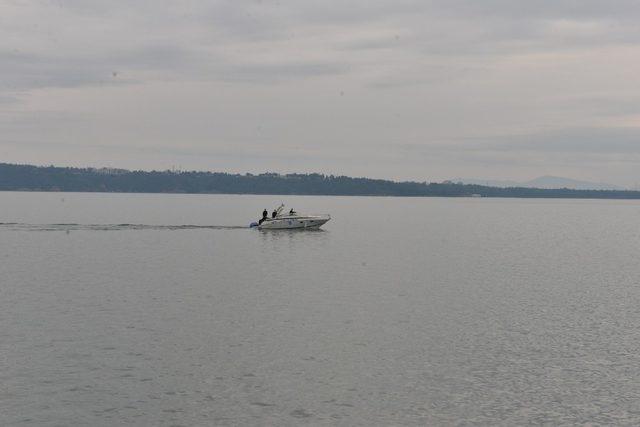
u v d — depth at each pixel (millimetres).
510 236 113750
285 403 26578
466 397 27391
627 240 107375
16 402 26188
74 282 51812
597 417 25625
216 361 31312
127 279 53688
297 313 41125
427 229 129625
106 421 24719
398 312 41906
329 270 60875
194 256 70625
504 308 43812
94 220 141250
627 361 32031
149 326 37375
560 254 81500
